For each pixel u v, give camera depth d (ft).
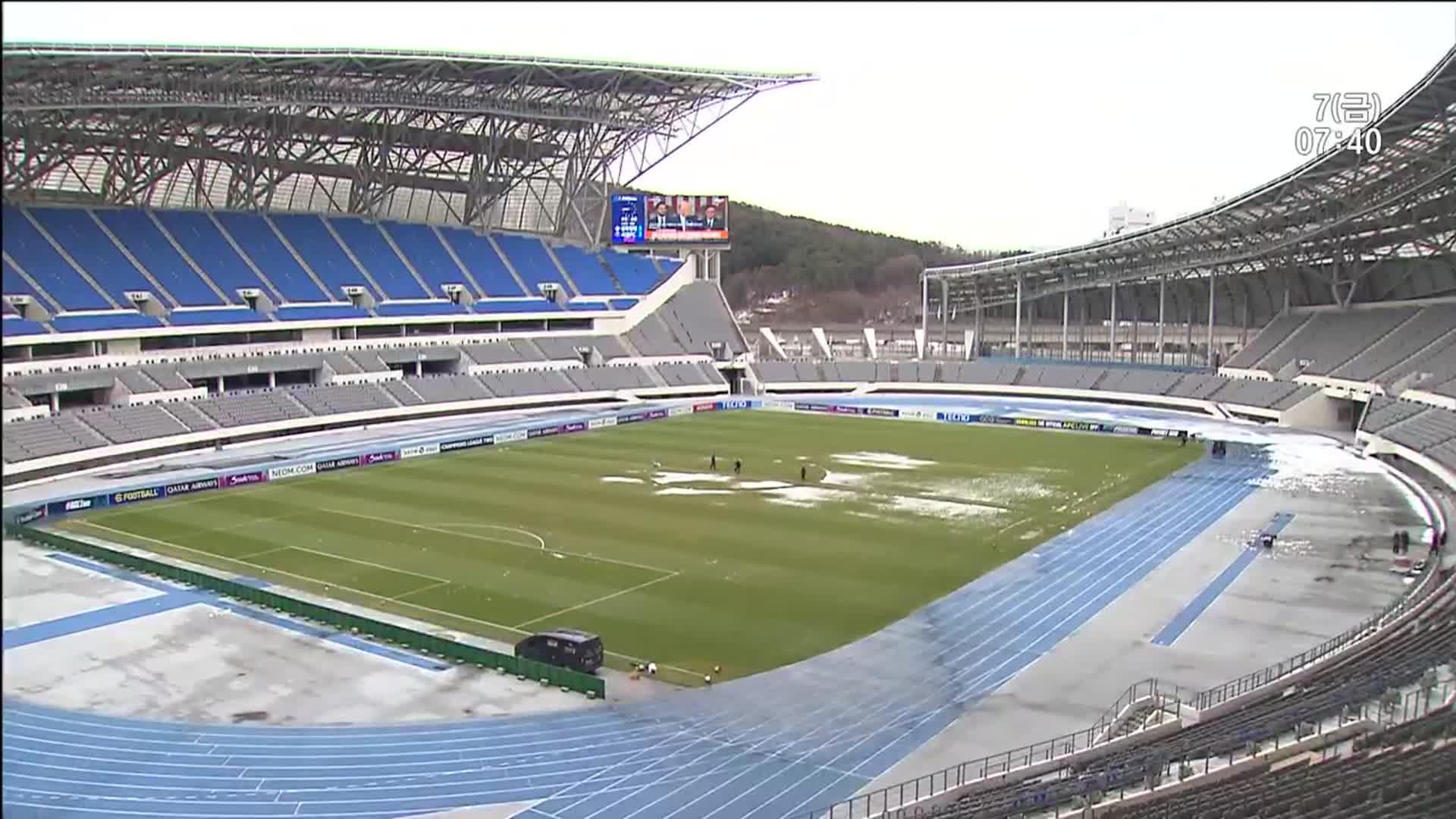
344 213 385.09
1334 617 133.90
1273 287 379.35
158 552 169.48
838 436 303.68
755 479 233.76
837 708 108.27
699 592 147.64
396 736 101.50
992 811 76.48
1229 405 339.98
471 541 175.42
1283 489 216.54
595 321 405.59
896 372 431.43
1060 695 110.52
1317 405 315.58
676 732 102.68
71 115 286.87
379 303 352.90
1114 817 70.59
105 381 282.77
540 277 404.77
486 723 104.78
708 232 430.20
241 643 127.03
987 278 452.76
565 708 108.37
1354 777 69.05
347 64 296.30
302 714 106.63
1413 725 78.43
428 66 310.04
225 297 321.93
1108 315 444.14
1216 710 100.42
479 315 372.58
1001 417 334.03
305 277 345.92
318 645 126.41
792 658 122.21
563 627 132.87
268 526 187.73
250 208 359.05
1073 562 162.09
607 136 414.82
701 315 433.48
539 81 350.02
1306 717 86.63
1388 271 336.08
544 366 378.53
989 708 107.45
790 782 92.22
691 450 275.59
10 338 267.59
